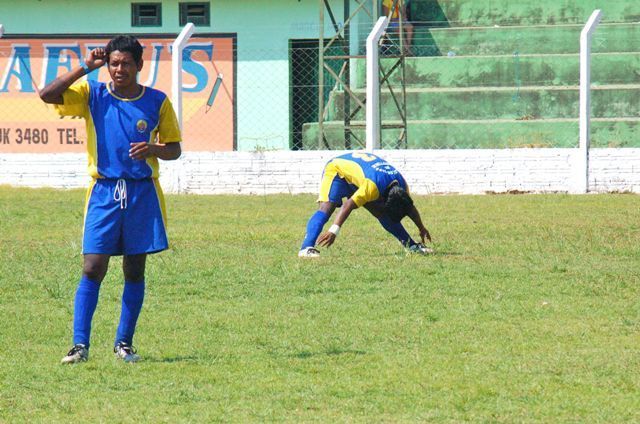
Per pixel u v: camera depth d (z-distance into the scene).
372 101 59.00
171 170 60.75
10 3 83.19
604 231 40.31
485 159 59.09
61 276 31.17
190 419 17.77
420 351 22.20
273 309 26.58
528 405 18.44
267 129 81.69
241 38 81.75
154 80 82.69
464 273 31.12
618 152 58.31
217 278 30.77
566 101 80.12
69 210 49.94
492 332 23.83
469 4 91.00
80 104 21.39
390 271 31.48
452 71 83.62
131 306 21.86
